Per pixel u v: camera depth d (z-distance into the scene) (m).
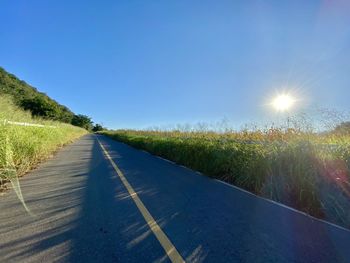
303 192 5.33
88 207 5.30
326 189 5.07
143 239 3.82
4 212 5.00
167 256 3.32
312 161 5.79
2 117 9.41
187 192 6.59
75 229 4.18
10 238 3.84
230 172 8.16
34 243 3.68
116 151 18.89
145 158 14.37
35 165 11.02
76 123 111.19
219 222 4.51
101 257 3.29
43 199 5.89
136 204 5.52
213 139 12.60
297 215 4.88
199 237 3.90
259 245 3.64
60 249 3.50
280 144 7.49
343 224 4.45
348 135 7.96
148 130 35.47
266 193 6.20
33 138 11.31
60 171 9.66
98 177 8.52
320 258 3.29
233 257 3.31
